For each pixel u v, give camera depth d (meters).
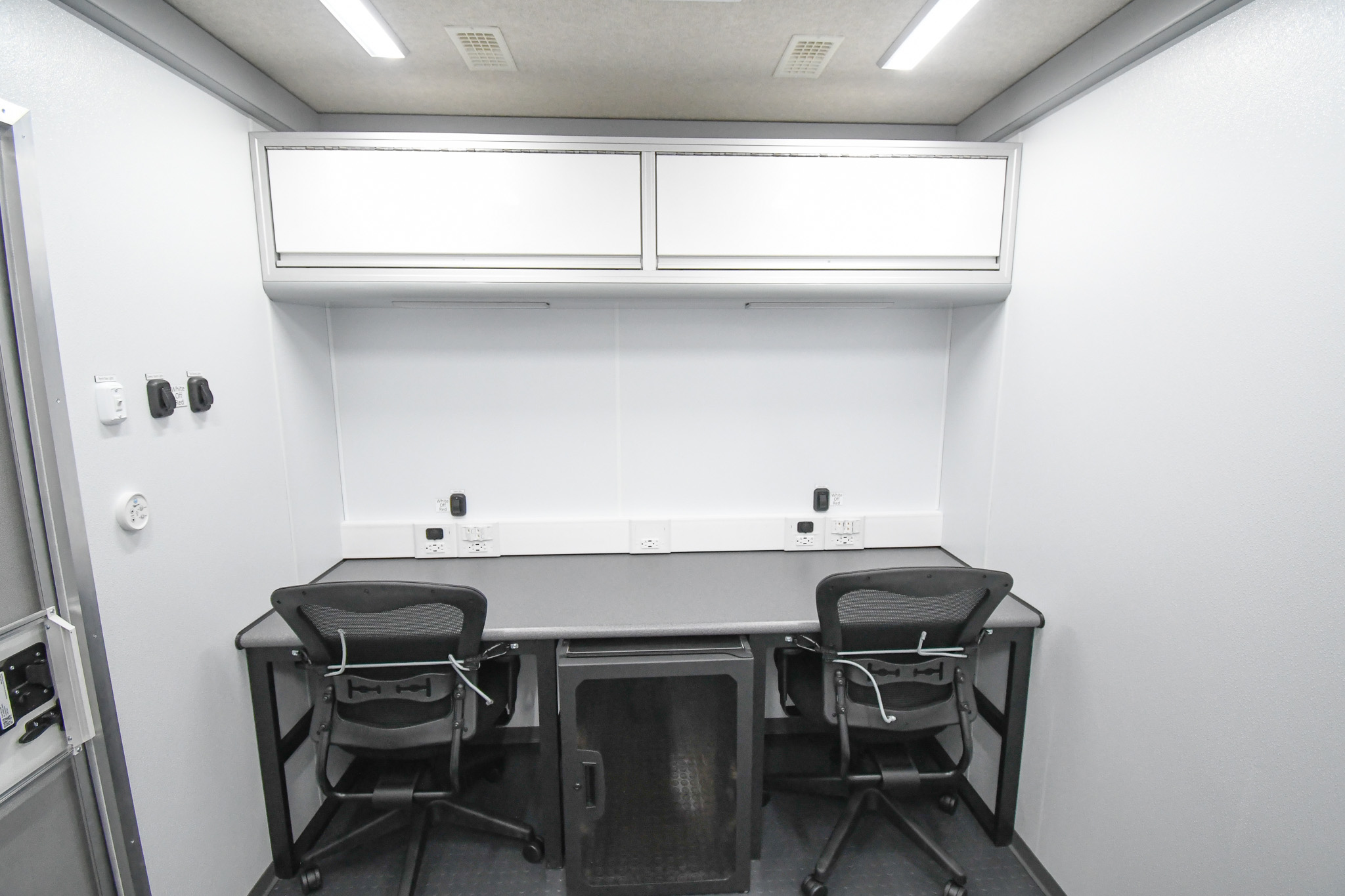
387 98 1.69
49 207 0.97
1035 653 1.61
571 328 2.01
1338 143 0.88
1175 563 1.17
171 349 1.23
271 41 1.36
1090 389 1.40
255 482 1.53
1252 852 1.02
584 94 1.67
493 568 1.96
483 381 2.01
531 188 1.57
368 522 2.03
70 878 1.03
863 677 1.48
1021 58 1.47
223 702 1.39
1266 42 0.98
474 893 1.55
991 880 1.59
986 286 1.69
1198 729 1.12
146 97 1.17
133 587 1.13
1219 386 1.07
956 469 2.04
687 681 1.72
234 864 1.42
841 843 1.57
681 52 1.43
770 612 1.60
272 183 1.53
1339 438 0.89
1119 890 1.31
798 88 1.65
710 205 1.60
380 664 1.40
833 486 2.15
